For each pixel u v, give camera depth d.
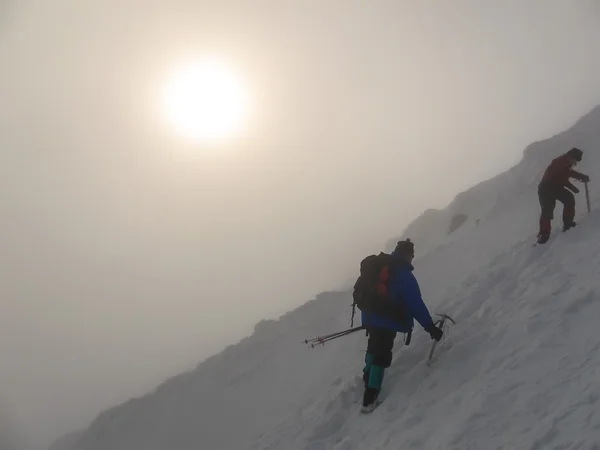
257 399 13.84
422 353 7.15
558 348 5.45
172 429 14.81
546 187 9.11
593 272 6.73
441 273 14.23
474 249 14.31
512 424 4.64
